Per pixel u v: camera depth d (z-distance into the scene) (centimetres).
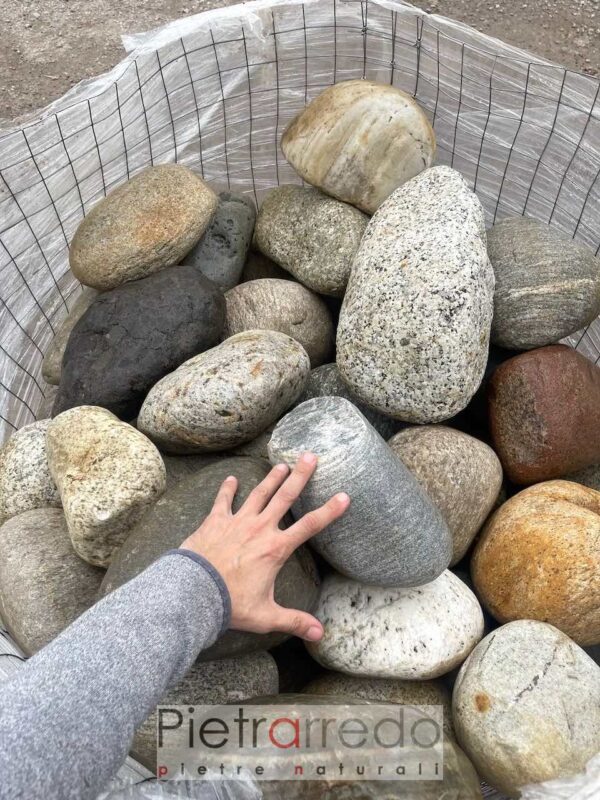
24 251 98
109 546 68
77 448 70
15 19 144
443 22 93
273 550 53
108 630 41
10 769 35
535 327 81
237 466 66
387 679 68
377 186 88
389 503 61
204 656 60
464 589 71
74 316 95
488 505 76
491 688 61
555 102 95
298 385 75
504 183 104
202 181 92
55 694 38
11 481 80
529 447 79
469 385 73
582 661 63
